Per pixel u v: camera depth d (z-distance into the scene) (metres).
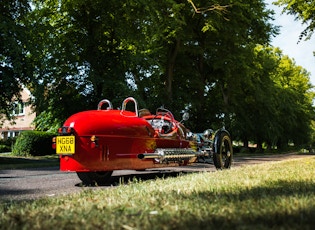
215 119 29.98
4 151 33.56
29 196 5.28
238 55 26.52
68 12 18.55
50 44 16.47
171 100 24.39
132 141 6.41
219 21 24.11
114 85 17.42
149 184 5.16
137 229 2.36
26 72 15.02
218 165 8.12
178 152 7.20
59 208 3.29
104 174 6.63
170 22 20.89
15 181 7.46
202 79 28.77
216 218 2.58
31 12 17.78
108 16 18.62
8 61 14.62
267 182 4.75
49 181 7.40
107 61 18.27
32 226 2.54
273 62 37.31
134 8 19.58
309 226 2.27
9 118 17.23
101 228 2.44
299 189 3.96
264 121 39.28
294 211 2.72
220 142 8.13
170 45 26.02
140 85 22.53
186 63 27.81
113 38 19.41
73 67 17.25
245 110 38.50
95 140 5.95
